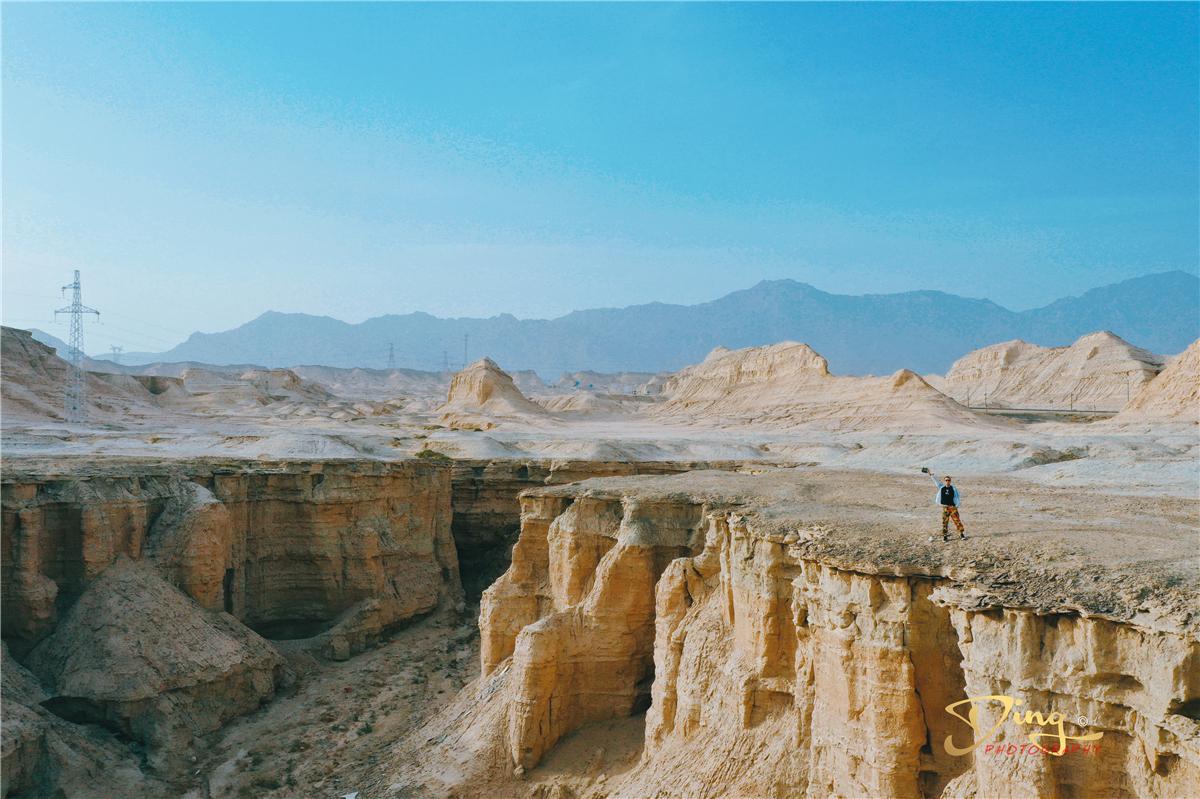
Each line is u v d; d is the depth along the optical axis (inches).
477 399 6742.1
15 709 1581.0
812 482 1950.1
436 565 2637.8
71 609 1840.6
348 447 3213.6
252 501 2325.3
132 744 1718.8
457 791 1509.6
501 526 3068.4
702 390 7052.2
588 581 1701.5
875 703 977.5
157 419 5123.0
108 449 2972.4
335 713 1940.2
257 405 6624.0
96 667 1736.0
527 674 1520.7
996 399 7583.7
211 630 1939.0
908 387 5246.1
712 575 1443.2
